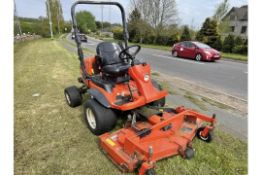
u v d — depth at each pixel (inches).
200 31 940.0
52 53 506.3
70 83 249.8
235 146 125.6
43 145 129.1
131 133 112.8
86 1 152.8
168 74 316.2
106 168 109.4
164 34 1068.5
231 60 513.3
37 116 165.2
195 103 195.0
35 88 231.8
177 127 117.7
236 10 1702.8
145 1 1163.9
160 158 102.4
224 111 177.3
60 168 110.6
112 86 133.3
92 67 167.2
